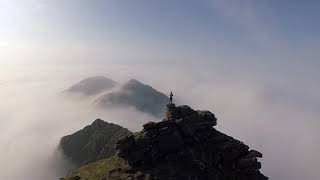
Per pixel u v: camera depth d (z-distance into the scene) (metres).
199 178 110.81
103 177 112.62
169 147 116.25
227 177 114.44
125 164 120.12
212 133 126.25
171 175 109.25
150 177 107.56
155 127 118.81
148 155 115.00
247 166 117.75
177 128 120.44
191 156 115.81
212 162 116.69
